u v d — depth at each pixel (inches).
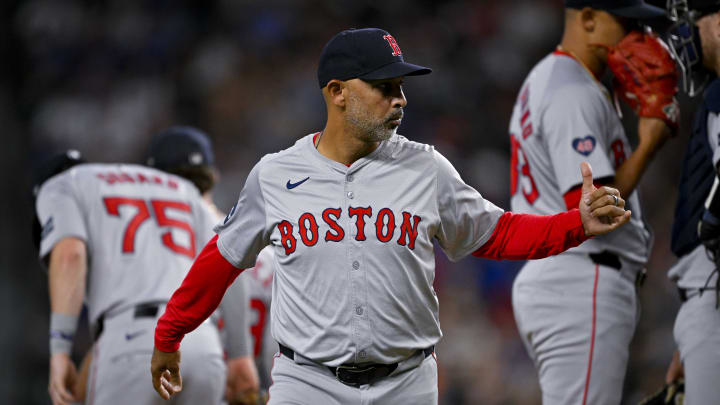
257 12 2071.9
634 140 1508.4
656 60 610.2
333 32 2044.8
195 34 2071.9
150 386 664.4
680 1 605.3
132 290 682.8
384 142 498.6
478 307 1466.5
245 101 1959.9
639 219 640.4
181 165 791.1
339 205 485.1
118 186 717.3
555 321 622.2
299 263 486.6
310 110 1934.1
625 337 621.3
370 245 480.1
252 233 506.0
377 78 470.3
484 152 1834.4
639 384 1314.0
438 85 1905.8
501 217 503.5
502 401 1382.9
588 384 611.8
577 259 621.9
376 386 490.3
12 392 1572.3
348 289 478.9
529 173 649.6
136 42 2068.2
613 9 618.5
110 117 1966.0
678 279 617.3
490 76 1948.8
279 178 495.8
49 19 2094.0
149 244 700.7
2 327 1611.7
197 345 682.2
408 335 490.6
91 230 695.7
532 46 1996.8
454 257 516.4
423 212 486.3
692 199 601.3
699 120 602.5
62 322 668.1
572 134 610.2
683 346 591.8
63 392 660.1
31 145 1951.3
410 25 2028.8
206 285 514.0
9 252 1706.4
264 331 808.9
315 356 486.0
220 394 698.8
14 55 2075.5
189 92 2000.5
